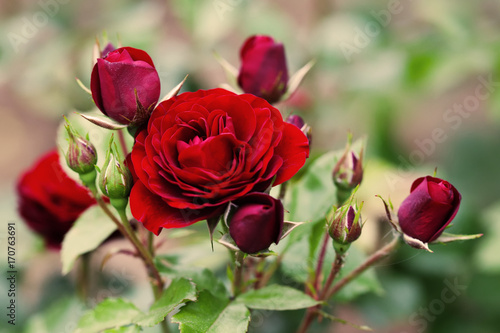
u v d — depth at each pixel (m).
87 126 0.61
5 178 1.32
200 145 0.51
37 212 0.65
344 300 0.63
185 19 0.85
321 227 0.62
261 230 0.51
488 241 0.74
